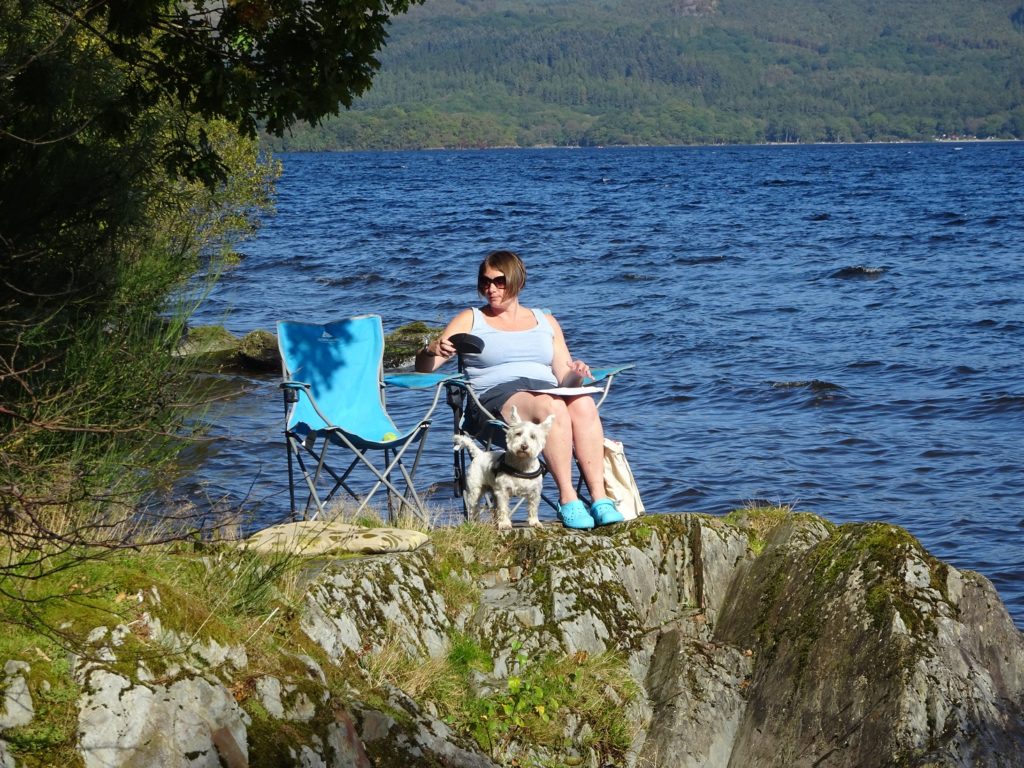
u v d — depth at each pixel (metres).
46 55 6.54
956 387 15.99
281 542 5.22
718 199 64.62
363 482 10.80
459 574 5.54
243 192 17.89
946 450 12.69
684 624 5.58
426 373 6.64
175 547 4.56
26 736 3.26
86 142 7.11
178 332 6.75
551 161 168.00
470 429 6.62
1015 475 11.63
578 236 41.94
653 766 4.81
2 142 6.63
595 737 4.85
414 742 4.27
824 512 10.58
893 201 58.91
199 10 6.67
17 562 3.83
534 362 6.52
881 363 17.84
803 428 13.94
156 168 7.64
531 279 30.19
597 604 5.36
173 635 3.77
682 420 14.51
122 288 6.70
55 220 6.70
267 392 15.42
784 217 49.69
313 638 4.46
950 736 4.43
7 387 5.68
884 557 5.17
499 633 5.17
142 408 6.00
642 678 5.27
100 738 3.35
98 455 5.43
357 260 33.94
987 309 23.03
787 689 5.00
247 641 4.03
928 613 4.89
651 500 11.08
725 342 20.23
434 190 80.50
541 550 5.59
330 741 3.93
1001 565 9.12
